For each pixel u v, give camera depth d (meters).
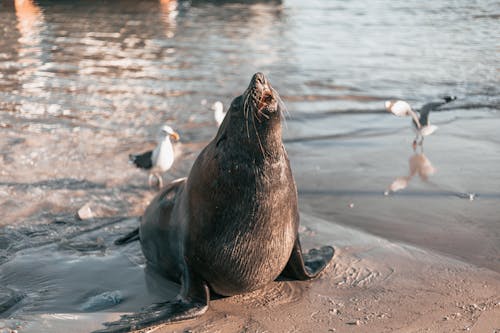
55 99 17.30
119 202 10.02
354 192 10.25
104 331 6.02
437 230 8.59
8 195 10.13
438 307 6.42
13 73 20.94
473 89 18.34
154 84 19.28
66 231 8.86
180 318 6.22
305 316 6.35
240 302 6.71
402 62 22.78
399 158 12.05
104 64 22.59
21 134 13.78
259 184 5.95
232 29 32.16
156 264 7.53
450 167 11.41
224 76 20.55
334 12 39.88
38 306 6.71
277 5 43.91
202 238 6.26
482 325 6.00
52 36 29.06
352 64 22.52
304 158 12.19
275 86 19.00
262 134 5.75
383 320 6.20
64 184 10.72
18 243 8.42
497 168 11.27
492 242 8.12
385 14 38.19
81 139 13.50
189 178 6.55
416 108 16.20
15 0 39.19
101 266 7.74
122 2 43.09
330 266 7.54
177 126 14.62
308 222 9.02
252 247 6.16
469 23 33.06
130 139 13.55
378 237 8.41
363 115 15.69
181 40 28.39
